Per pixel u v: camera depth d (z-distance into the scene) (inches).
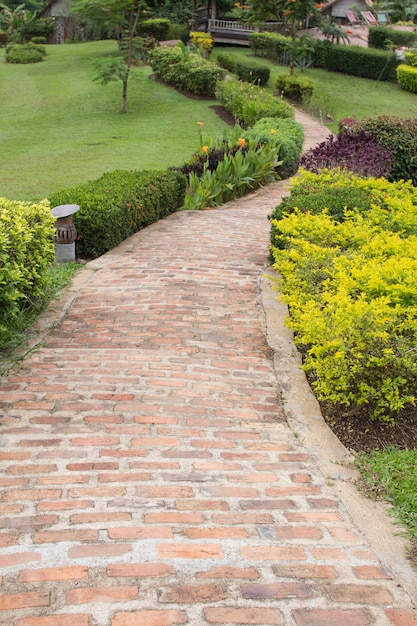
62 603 87.9
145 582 92.7
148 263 270.2
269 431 146.9
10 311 190.9
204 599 90.1
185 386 166.4
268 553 102.0
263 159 507.5
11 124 749.9
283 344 194.7
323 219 246.8
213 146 510.0
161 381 168.4
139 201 320.5
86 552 99.1
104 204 286.4
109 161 557.0
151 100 846.5
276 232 265.1
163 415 150.8
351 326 152.6
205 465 130.0
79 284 245.3
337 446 142.4
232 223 351.9
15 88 951.6
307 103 891.4
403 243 218.1
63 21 1456.7
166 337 196.9
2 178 499.2
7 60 1175.0
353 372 151.1
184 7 1406.3
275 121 619.8
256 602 90.4
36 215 223.6
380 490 124.6
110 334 198.8
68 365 176.9
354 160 432.5
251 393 165.0
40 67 1099.9
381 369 154.9
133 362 179.3
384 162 457.7
